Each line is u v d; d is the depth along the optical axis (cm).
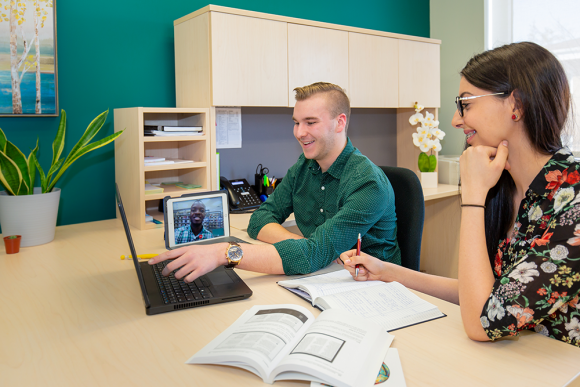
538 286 77
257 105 220
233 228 190
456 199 286
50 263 141
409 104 288
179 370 76
